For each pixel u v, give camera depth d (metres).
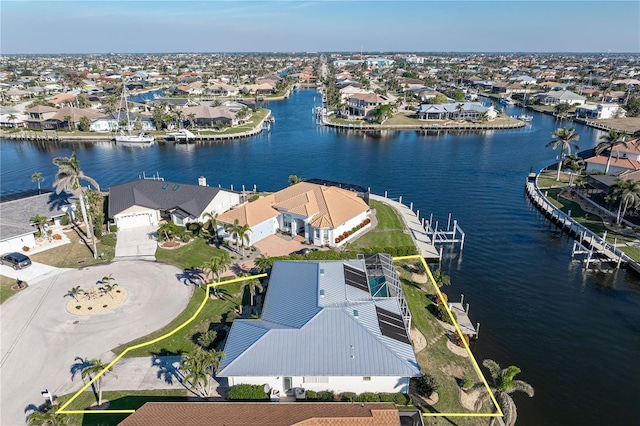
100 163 129.62
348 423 30.12
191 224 70.94
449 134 169.00
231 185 108.69
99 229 68.88
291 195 74.00
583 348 48.28
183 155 138.88
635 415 39.50
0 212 67.81
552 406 40.16
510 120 184.62
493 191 102.25
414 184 107.69
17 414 35.06
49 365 40.50
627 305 56.44
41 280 55.66
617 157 106.12
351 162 128.88
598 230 74.88
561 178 106.12
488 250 71.94
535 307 55.84
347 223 70.06
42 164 128.25
